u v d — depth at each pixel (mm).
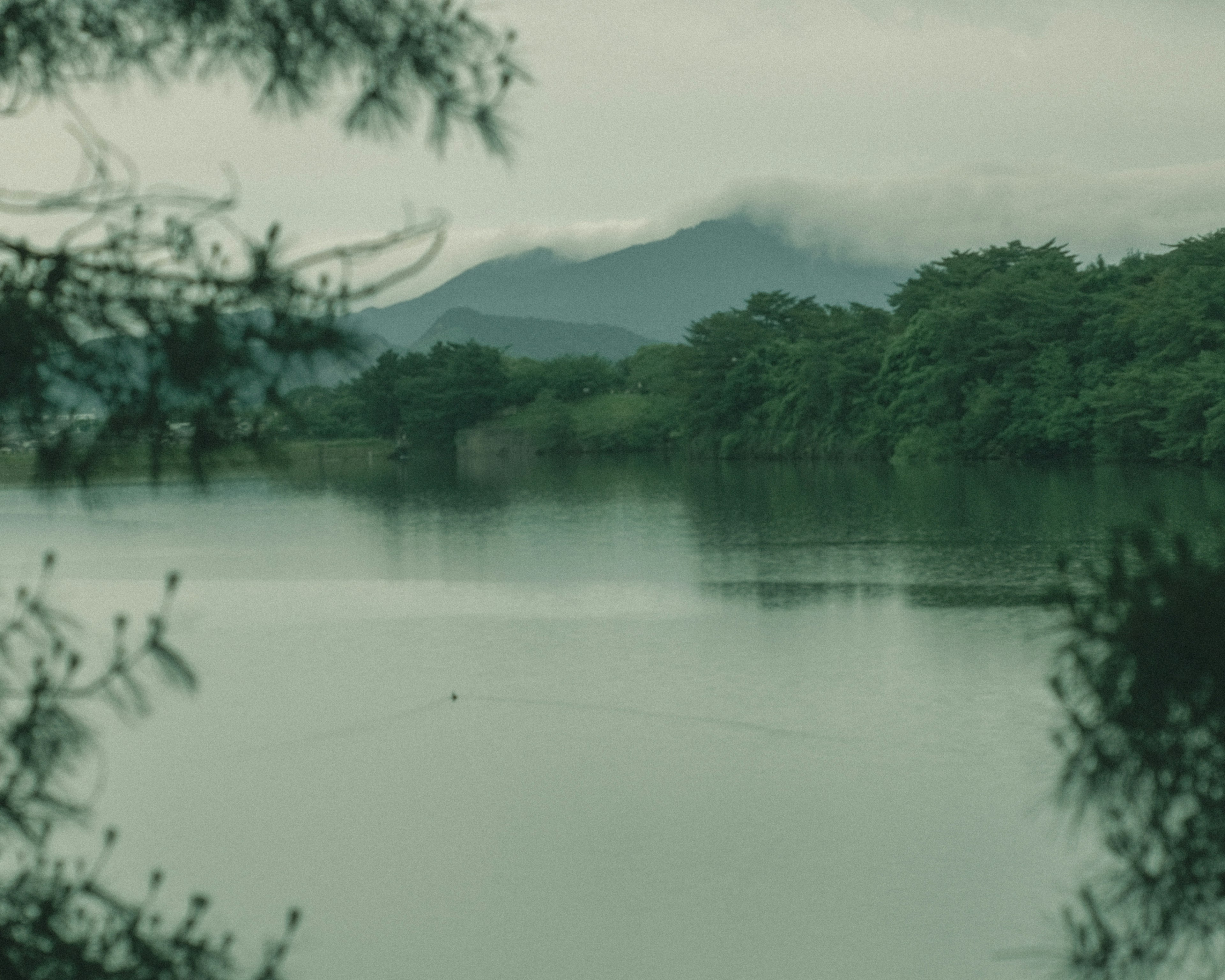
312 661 28578
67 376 5078
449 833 17609
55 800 5133
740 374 117750
